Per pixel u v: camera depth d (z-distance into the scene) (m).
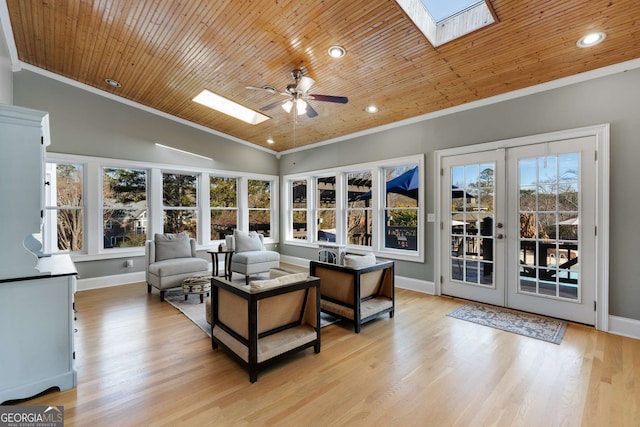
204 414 1.82
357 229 5.60
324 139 5.99
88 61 3.95
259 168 6.79
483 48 2.88
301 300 2.62
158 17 2.96
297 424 1.74
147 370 2.31
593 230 3.10
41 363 1.99
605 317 3.01
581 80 3.13
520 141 3.54
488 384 2.12
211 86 4.29
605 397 1.97
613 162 2.97
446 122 4.20
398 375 2.25
